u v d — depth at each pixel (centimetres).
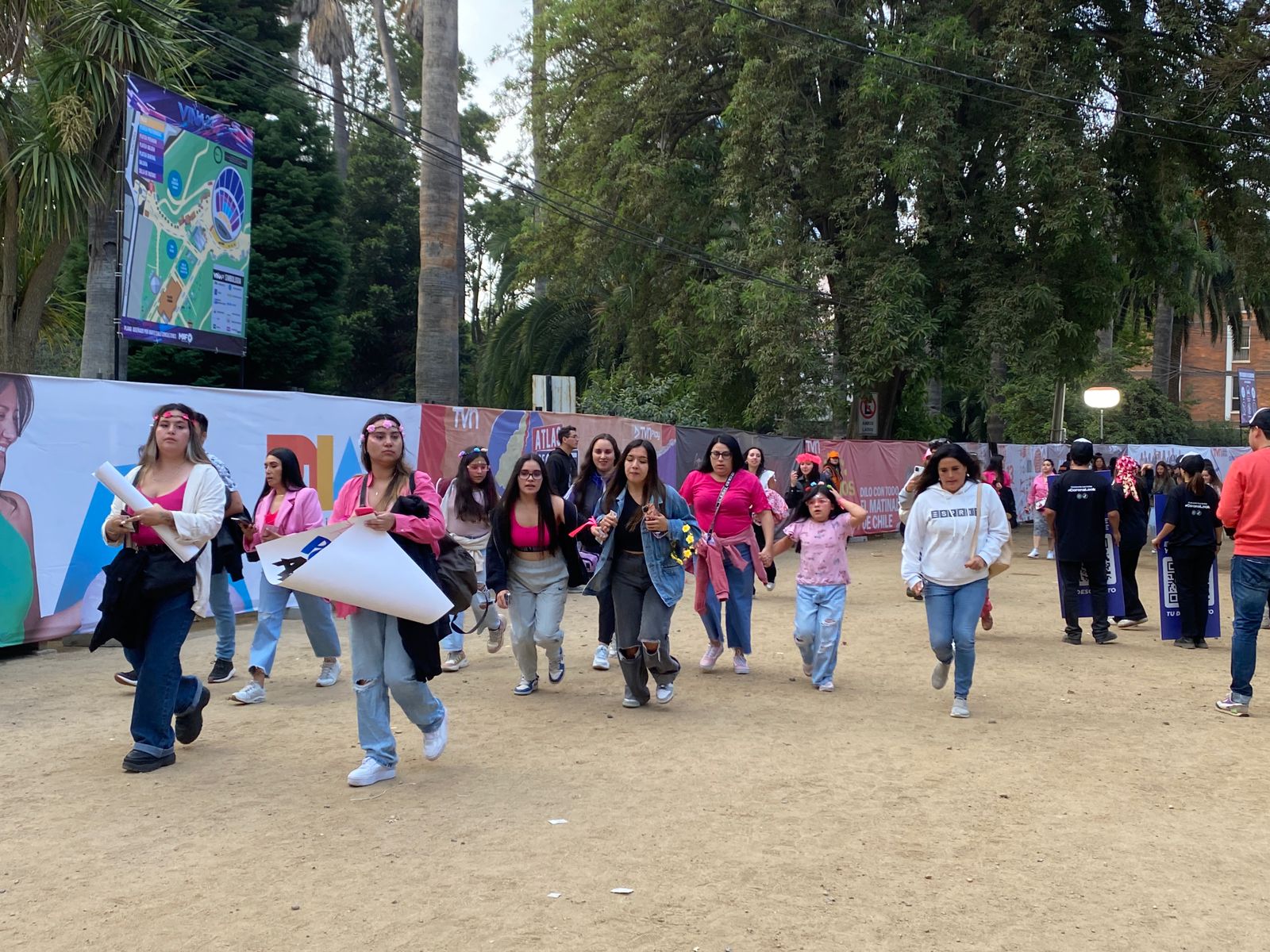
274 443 998
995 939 350
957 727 643
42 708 648
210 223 1099
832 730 633
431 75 1552
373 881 391
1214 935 356
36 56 1138
